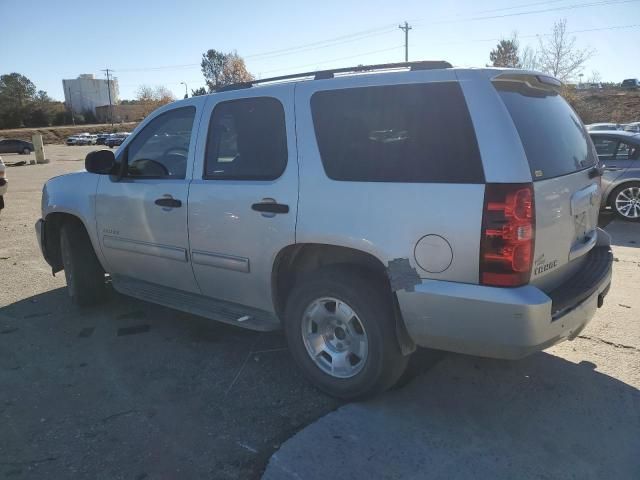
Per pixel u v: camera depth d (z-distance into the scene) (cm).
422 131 301
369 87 324
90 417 334
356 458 288
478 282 282
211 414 336
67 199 505
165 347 436
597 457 286
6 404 351
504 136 281
